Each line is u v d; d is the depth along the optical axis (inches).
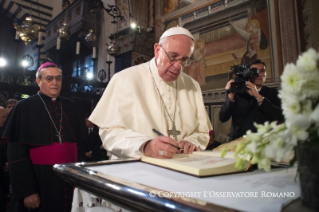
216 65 212.7
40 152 89.4
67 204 90.0
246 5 198.1
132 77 69.6
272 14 182.9
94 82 263.3
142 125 60.9
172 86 73.5
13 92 210.4
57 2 476.4
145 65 77.0
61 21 401.4
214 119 208.2
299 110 19.4
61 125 98.0
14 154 83.6
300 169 20.0
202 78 222.1
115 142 54.5
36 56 479.5
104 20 351.6
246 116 97.0
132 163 43.1
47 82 99.1
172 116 68.9
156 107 67.2
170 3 262.2
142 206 21.9
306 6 167.8
